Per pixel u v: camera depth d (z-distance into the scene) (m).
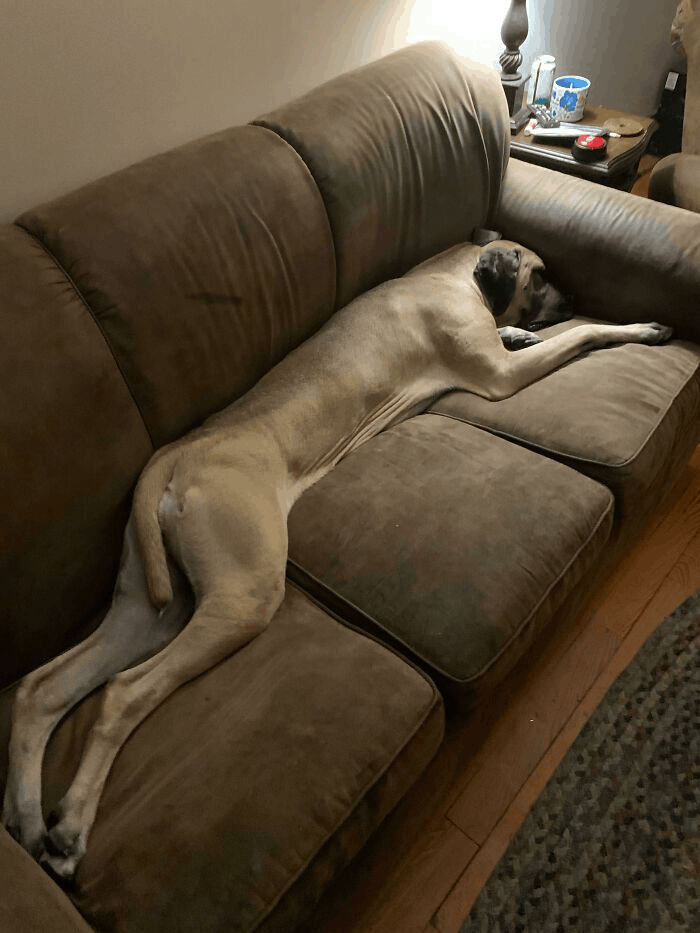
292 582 1.36
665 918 1.28
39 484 1.15
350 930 1.29
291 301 1.55
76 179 1.47
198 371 1.38
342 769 1.06
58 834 1.00
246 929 0.93
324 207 1.59
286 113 1.59
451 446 1.57
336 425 1.56
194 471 1.32
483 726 1.50
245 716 1.12
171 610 1.29
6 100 1.28
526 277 1.88
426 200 1.80
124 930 0.92
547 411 1.62
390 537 1.36
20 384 1.12
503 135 1.96
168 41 1.49
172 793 1.04
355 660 1.20
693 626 1.72
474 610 1.25
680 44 2.36
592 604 1.79
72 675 1.17
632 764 1.49
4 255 1.16
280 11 1.70
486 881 1.34
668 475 1.72
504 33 2.37
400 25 2.10
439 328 1.74
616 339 1.80
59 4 1.28
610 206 1.88
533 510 1.40
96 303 1.23
